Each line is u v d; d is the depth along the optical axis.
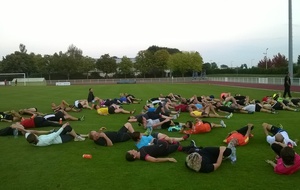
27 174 7.37
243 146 9.53
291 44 34.75
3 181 6.95
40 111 19.42
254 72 85.25
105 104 19.95
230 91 35.12
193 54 102.19
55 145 10.12
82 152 9.21
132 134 9.31
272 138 9.18
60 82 79.31
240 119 14.64
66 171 7.52
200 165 7.11
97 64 103.31
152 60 104.50
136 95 31.22
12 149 9.70
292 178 6.75
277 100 18.27
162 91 37.19
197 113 15.46
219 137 10.91
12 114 15.53
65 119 15.18
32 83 77.75
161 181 6.72
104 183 6.69
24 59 98.62
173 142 9.17
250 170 7.31
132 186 6.48
